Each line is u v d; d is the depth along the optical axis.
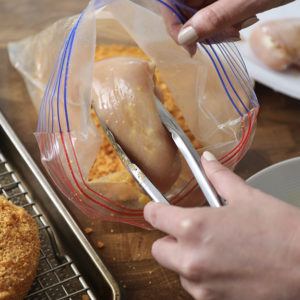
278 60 1.00
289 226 0.53
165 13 0.76
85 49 0.74
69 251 0.77
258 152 0.94
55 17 1.15
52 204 0.78
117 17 0.83
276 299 0.53
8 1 1.18
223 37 0.79
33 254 0.70
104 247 0.79
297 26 1.02
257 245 0.53
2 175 0.85
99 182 0.75
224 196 0.58
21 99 1.00
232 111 0.82
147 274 0.77
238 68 0.82
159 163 0.74
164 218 0.55
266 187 0.76
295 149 0.95
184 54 0.85
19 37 1.10
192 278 0.54
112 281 0.69
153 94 0.79
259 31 1.03
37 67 0.98
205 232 0.53
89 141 0.74
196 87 0.86
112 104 0.76
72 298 0.71
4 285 0.66
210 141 0.83
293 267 0.52
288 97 1.03
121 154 0.74
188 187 0.77
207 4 0.78
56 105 0.73
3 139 0.88
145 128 0.74
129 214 0.77
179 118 0.90
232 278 0.53
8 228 0.71
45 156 0.75
